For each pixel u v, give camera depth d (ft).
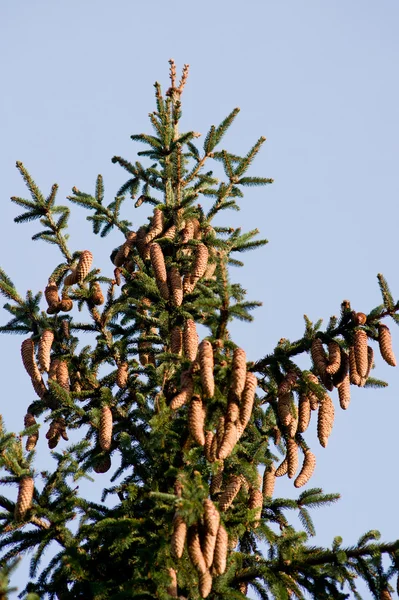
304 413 138.82
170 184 185.98
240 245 168.25
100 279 163.84
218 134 184.96
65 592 132.36
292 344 143.23
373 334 141.79
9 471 131.13
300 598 131.23
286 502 145.38
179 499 111.96
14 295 163.02
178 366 152.66
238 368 123.85
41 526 135.03
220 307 132.05
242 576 132.26
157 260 153.69
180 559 125.70
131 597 121.60
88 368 161.99
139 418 151.12
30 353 154.10
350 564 128.88
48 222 167.84
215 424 128.88
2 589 102.63
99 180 185.57
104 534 136.46
